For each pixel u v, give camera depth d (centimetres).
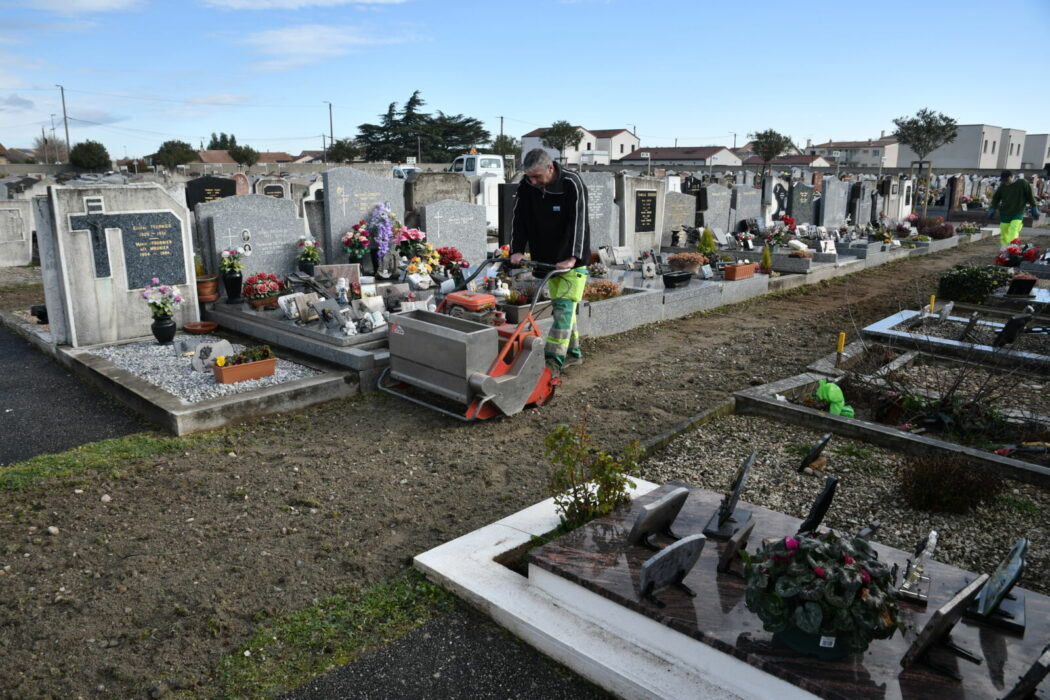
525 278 855
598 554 324
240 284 878
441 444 537
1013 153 7669
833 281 1345
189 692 283
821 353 805
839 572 240
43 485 457
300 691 283
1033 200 1448
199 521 416
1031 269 1396
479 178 1959
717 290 1079
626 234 1306
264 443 537
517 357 588
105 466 487
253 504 438
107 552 383
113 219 769
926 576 300
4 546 386
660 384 689
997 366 721
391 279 955
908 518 423
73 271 750
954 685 239
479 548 370
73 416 595
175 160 5259
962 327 889
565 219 595
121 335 796
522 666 297
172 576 361
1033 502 441
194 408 556
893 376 657
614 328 900
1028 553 385
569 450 382
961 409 570
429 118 7319
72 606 335
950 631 258
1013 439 548
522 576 342
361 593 348
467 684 287
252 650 307
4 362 759
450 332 563
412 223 1077
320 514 427
